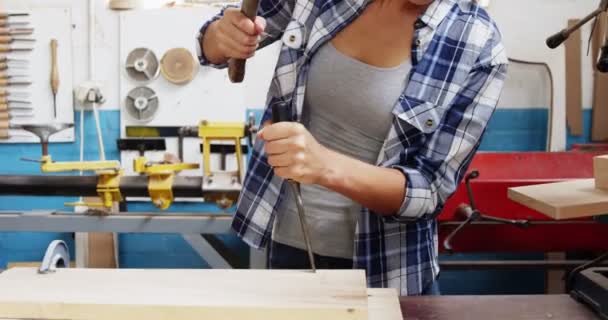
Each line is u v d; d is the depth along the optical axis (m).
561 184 1.01
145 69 2.49
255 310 0.72
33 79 2.54
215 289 0.79
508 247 1.88
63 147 2.59
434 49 1.07
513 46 2.47
